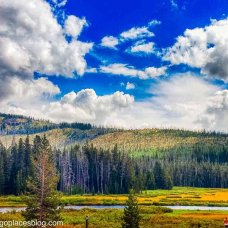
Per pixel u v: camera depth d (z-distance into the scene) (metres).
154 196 121.31
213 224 51.06
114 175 150.75
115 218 59.56
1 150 147.00
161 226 49.66
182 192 145.75
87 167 157.62
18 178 123.62
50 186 43.69
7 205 91.19
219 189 179.88
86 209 73.25
